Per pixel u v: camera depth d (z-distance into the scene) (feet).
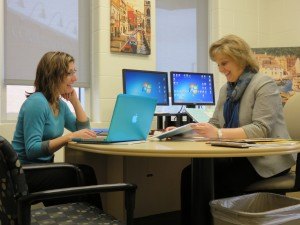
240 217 4.42
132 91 8.86
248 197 5.30
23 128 6.01
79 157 7.19
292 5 13.00
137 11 10.12
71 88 7.23
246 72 6.26
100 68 9.63
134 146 4.53
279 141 4.87
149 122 5.69
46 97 6.46
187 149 4.03
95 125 9.46
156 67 10.99
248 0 12.87
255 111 5.78
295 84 12.35
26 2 9.12
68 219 4.13
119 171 7.68
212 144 4.57
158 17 11.39
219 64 6.44
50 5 9.48
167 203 8.86
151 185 8.53
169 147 4.31
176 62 11.78
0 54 8.74
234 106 6.28
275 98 5.83
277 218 4.45
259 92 5.85
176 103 9.66
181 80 9.82
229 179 5.86
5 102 8.93
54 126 6.36
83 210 4.47
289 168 5.83
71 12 9.82
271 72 12.48
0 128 8.28
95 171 7.33
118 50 9.78
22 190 3.28
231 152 3.95
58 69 6.49
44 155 5.77
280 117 5.92
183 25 11.93
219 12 12.12
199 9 12.29
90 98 10.12
